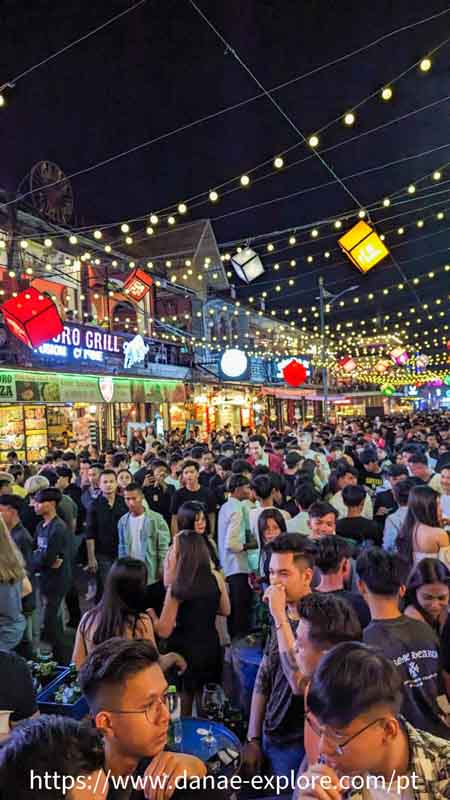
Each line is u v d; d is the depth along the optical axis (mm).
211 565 4227
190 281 25531
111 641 2166
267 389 29828
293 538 3191
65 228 17156
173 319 23312
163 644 4148
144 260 21812
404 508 5715
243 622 5871
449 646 2744
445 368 48750
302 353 35594
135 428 17500
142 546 6340
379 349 42031
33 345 9211
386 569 2852
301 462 9039
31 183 15820
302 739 2748
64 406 16312
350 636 2420
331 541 3598
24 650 4898
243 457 9445
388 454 12680
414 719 2502
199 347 24938
